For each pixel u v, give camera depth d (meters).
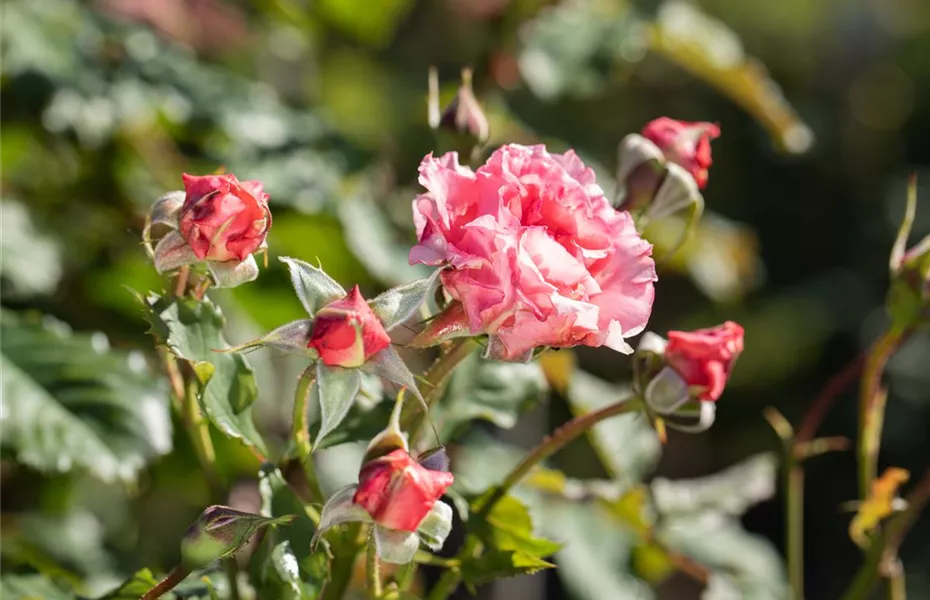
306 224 1.25
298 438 0.96
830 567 3.52
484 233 0.91
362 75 1.99
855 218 4.00
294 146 1.25
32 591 1.03
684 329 3.30
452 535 1.68
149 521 1.49
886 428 3.58
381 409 1.00
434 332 0.92
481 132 1.03
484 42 1.41
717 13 4.22
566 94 1.33
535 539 1.00
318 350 0.91
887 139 4.15
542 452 1.01
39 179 1.28
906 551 3.33
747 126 3.77
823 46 4.27
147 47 1.25
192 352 0.96
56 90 1.19
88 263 1.26
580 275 0.91
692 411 0.98
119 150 1.27
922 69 4.26
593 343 0.92
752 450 3.63
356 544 0.97
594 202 0.94
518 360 0.91
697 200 1.02
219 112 1.24
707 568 1.19
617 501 1.17
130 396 1.08
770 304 3.85
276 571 0.94
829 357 3.76
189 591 0.99
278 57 1.57
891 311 1.08
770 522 3.60
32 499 1.27
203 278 0.97
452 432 1.05
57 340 1.08
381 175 1.40
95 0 1.28
